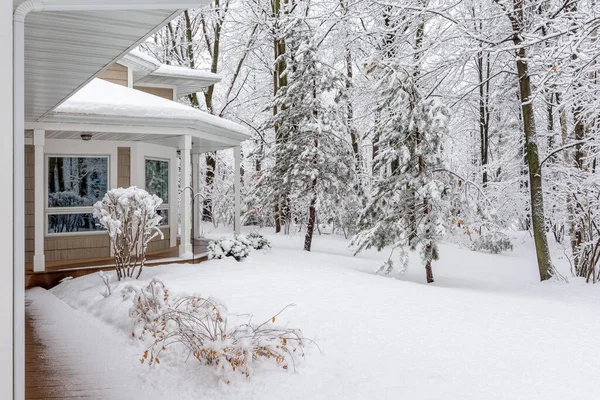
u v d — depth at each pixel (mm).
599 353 5879
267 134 26766
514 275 14945
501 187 19562
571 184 15094
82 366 5570
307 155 15586
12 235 3064
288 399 4625
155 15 4828
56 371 5414
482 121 22297
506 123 21562
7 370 2805
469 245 19219
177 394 4832
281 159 16422
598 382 4941
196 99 26719
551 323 7387
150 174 14555
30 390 4895
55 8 3588
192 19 27922
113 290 8703
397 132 12281
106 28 5211
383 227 12516
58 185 12852
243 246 12727
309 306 7586
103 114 11148
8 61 2844
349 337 6180
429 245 12172
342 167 15898
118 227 9648
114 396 4777
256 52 27500
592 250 12984
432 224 12133
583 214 13844
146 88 17828
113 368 5508
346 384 4867
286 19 20000
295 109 16094
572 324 7367
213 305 6184
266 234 22438
